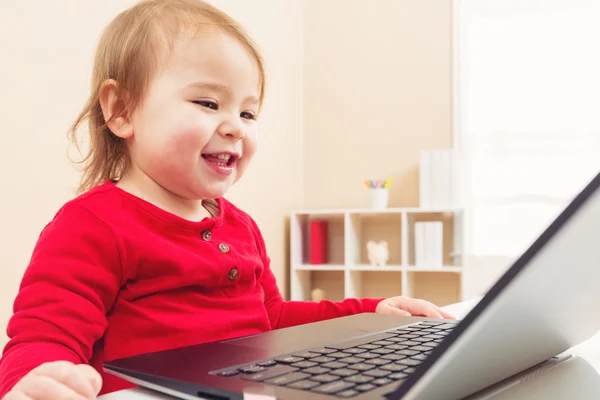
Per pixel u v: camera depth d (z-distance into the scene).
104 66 0.81
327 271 3.47
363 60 3.49
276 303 1.02
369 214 3.41
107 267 0.68
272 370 0.46
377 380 0.43
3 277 1.66
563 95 3.05
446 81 3.30
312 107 3.58
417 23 3.38
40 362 0.51
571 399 0.44
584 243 0.34
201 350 0.55
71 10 1.89
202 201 0.91
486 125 3.17
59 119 1.84
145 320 0.71
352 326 0.72
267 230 3.12
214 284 0.78
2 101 1.66
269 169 3.16
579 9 3.04
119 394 0.45
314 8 3.60
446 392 0.37
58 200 1.83
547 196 3.06
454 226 3.21
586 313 0.48
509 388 0.47
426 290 3.26
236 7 2.83
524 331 0.40
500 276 0.32
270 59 3.18
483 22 3.20
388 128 3.41
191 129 0.73
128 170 0.82
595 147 2.99
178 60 0.74
